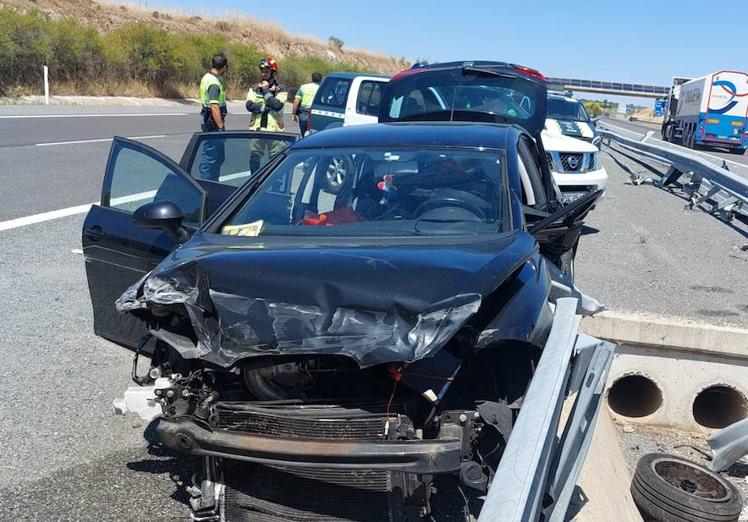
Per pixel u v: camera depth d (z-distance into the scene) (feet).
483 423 10.89
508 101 29.25
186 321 12.05
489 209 13.99
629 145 67.67
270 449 10.19
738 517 13.70
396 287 10.76
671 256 32.65
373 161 15.31
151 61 125.59
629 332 18.01
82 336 20.18
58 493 13.04
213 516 11.52
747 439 15.15
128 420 15.83
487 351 11.50
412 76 30.40
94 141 59.93
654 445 17.48
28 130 64.80
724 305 25.43
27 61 102.99
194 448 10.69
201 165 19.43
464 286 10.75
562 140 38.86
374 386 11.02
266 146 20.26
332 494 10.85
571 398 16.16
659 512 13.82
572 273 22.08
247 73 154.20
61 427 15.37
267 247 12.63
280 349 10.33
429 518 11.09
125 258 15.64
